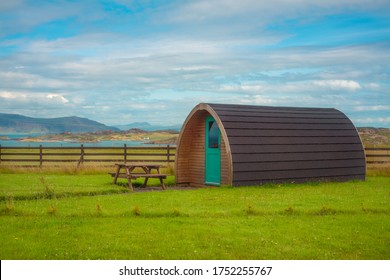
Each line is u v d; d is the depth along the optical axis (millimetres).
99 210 12906
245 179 19453
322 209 13484
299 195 16781
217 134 20938
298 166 21000
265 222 11953
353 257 9430
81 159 29188
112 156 56312
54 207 13414
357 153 23219
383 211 13664
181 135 22156
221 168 20672
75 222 11859
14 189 17484
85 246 9758
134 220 12188
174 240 10266
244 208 13703
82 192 17266
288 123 21859
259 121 20969
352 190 18469
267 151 20219
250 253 9500
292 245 10039
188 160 22609
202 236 10562
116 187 18969
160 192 17891
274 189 18656
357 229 11367
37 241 10094
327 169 21938
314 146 21828
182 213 12930
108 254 9312
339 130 23375
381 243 10312
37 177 22750
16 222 11789
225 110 20594
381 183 21562
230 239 10328
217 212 13125
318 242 10289
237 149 19406
